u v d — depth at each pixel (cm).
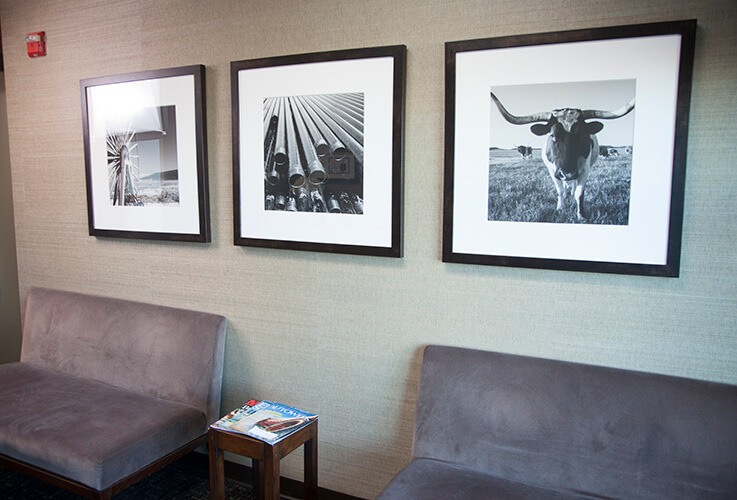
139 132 247
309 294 220
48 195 282
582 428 164
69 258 280
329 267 214
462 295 193
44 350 267
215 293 240
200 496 227
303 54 206
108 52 254
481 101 181
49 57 271
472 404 178
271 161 218
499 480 168
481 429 175
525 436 170
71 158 272
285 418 194
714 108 157
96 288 274
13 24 279
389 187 197
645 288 169
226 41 226
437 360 188
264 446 176
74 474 184
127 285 264
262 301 230
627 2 163
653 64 160
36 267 292
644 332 171
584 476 162
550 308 181
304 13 209
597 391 166
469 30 183
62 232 280
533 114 175
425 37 190
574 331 179
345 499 220
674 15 159
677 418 156
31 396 228
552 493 161
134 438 195
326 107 205
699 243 162
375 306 207
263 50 218
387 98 194
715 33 155
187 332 234
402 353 204
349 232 206
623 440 160
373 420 212
